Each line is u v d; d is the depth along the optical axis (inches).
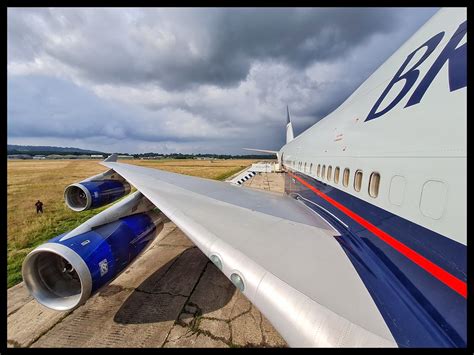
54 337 135.9
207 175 1293.1
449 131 76.5
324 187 185.9
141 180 225.3
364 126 135.6
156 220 194.9
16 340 134.3
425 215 80.9
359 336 65.6
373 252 105.9
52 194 674.8
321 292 81.9
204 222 138.3
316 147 228.8
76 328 141.8
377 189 111.1
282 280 88.0
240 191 246.8
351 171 140.0
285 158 473.4
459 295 66.6
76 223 384.8
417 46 114.3
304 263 100.3
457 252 68.9
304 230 142.8
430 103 87.2
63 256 113.0
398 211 94.3
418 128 89.7
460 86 76.7
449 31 94.9
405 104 102.1
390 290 83.0
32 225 364.5
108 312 155.1
